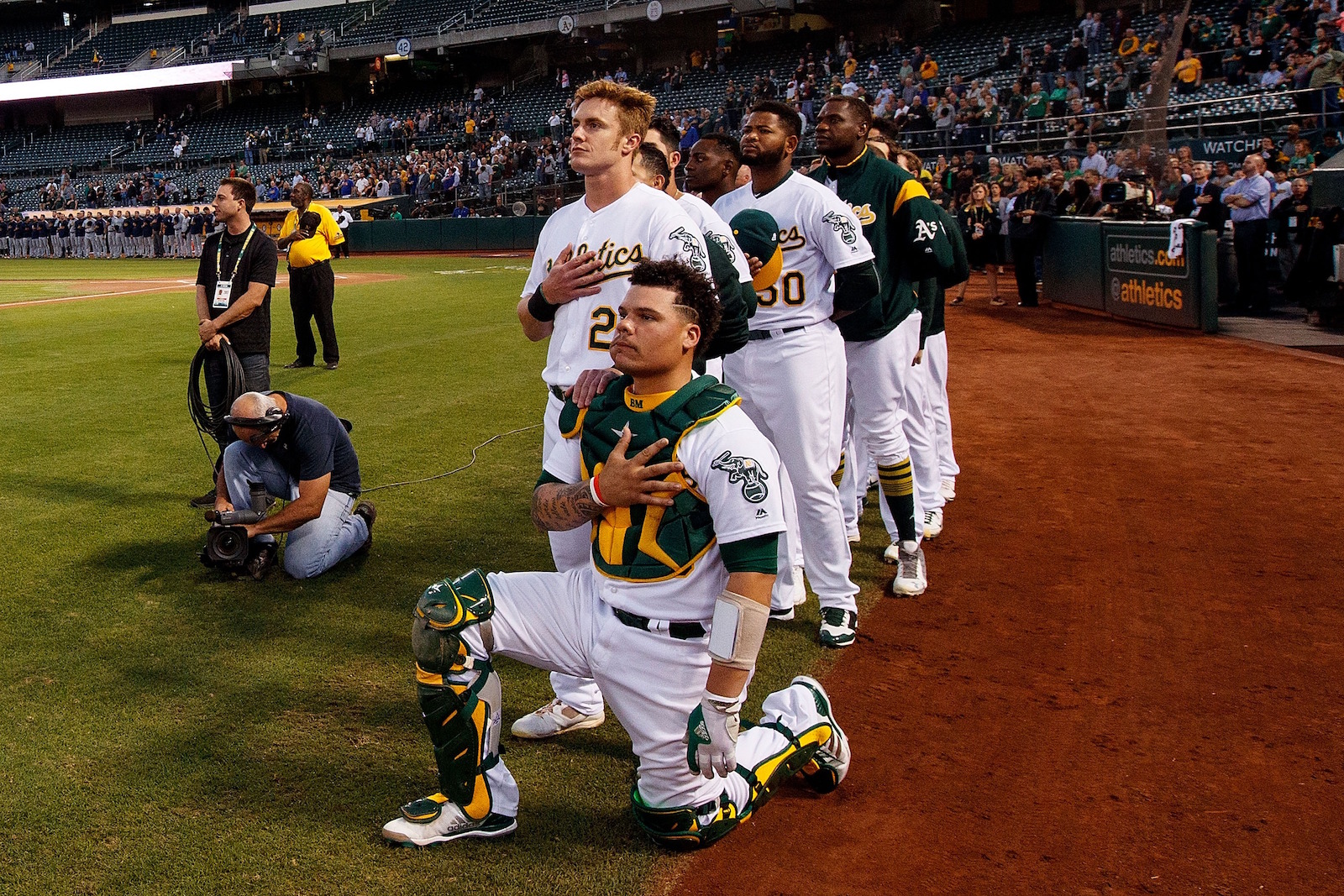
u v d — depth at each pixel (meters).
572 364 3.21
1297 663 3.84
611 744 3.39
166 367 10.82
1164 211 13.75
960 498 6.05
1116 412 7.98
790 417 4.00
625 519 2.54
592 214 3.25
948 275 4.60
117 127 50.41
